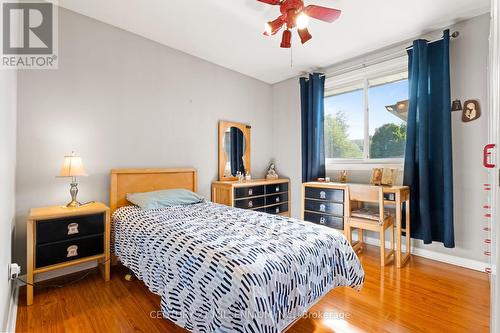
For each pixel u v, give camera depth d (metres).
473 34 2.38
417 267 2.47
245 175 3.83
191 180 3.15
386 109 3.12
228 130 3.63
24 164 2.06
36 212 1.92
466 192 2.44
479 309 1.74
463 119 2.45
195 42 2.88
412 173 2.69
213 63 3.46
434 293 1.96
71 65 2.29
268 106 4.29
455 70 2.49
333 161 3.62
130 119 2.67
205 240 1.49
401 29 2.59
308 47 2.99
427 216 2.56
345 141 3.54
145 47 2.78
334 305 1.79
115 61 2.56
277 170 4.29
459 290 2.01
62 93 2.25
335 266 1.62
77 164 2.09
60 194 2.24
